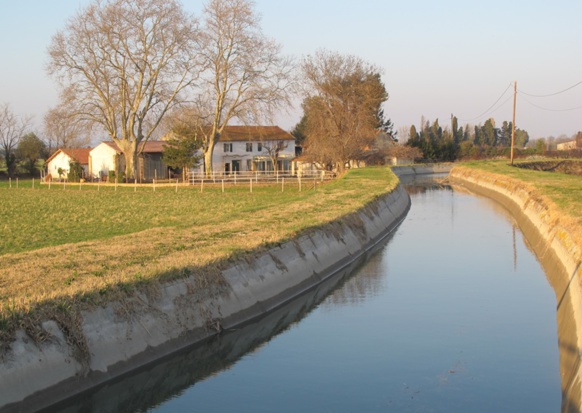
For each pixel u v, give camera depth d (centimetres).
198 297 1817
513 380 1515
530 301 2192
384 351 1725
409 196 6169
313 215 3167
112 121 7131
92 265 1867
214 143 7375
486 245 3312
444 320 1989
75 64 6806
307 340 1827
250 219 2989
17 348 1293
